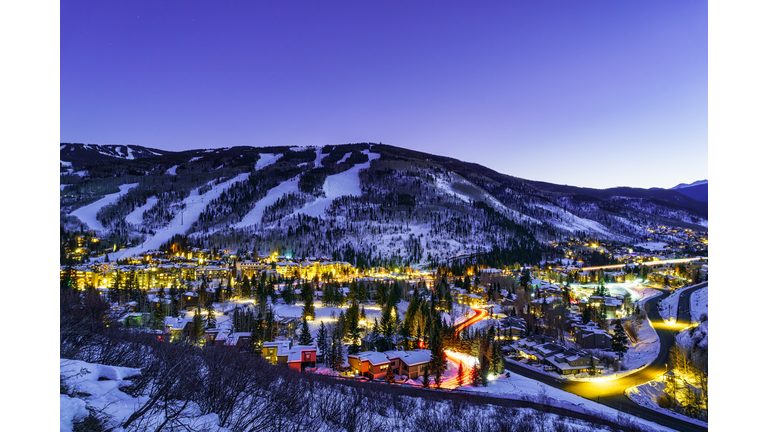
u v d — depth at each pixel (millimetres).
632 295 137000
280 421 20203
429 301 119938
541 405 48312
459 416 38625
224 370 21891
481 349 64625
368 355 62938
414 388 53906
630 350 78250
